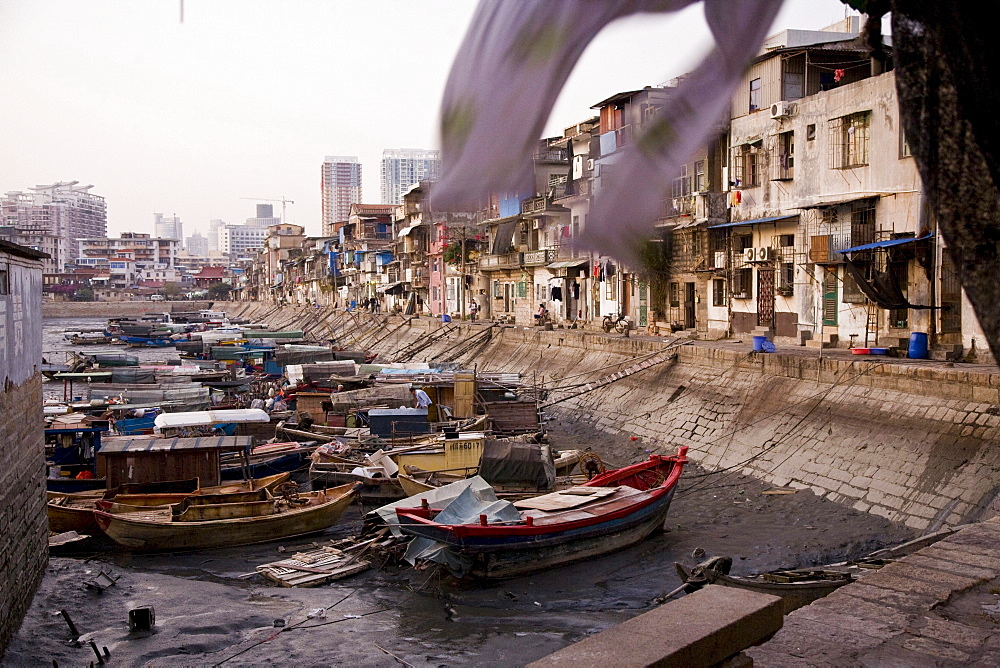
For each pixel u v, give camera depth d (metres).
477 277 64.50
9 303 13.57
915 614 7.89
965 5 2.08
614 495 19.86
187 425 27.77
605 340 39.06
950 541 10.34
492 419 31.75
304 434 30.91
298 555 19.19
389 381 36.62
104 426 27.97
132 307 156.62
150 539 19.28
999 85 2.08
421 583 17.48
